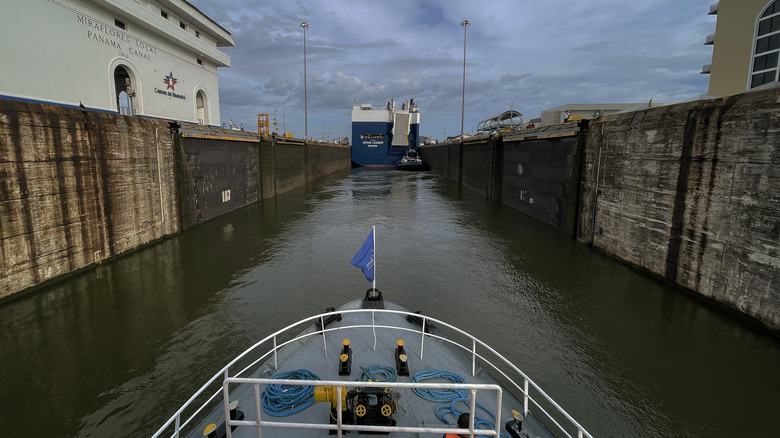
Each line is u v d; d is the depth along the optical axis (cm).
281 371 634
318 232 2366
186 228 2342
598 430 771
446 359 681
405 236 2253
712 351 1020
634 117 1608
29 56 1781
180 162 2247
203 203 2562
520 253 1891
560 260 1777
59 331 1133
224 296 1390
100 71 2212
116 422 783
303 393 560
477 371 653
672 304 1284
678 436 755
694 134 1288
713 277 1235
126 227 1828
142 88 2611
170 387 890
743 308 1130
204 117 3625
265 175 3800
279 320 1214
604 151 1836
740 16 2738
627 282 1490
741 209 1125
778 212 1016
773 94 1024
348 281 1535
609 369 960
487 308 1290
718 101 1202
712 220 1230
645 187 1539
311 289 1454
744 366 955
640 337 1098
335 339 727
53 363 977
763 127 1049
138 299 1358
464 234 2294
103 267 1666
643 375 937
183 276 1583
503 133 3550
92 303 1321
